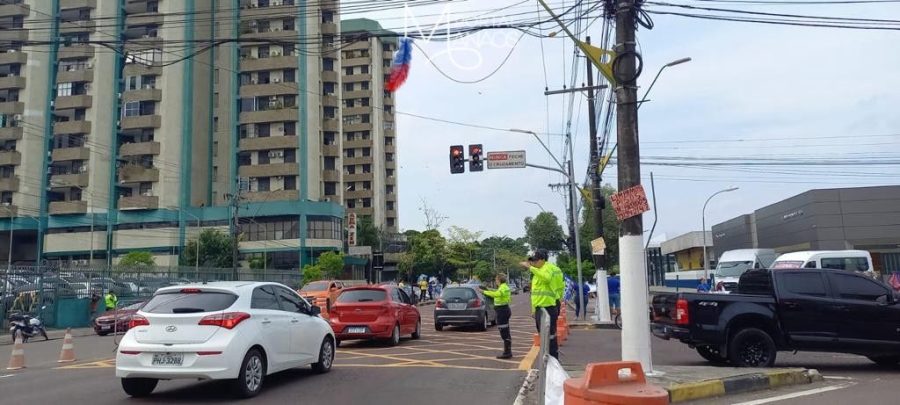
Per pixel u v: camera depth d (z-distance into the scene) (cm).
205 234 6228
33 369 1343
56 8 6694
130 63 6725
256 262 6094
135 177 6662
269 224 6488
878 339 1190
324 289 2700
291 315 1051
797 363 1313
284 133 6606
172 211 6650
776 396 933
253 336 929
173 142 6731
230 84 6731
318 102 6694
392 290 1734
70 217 6762
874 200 3453
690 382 928
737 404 875
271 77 6662
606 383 424
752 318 1191
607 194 5166
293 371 1159
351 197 8769
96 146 6762
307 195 6506
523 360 1303
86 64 6844
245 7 6462
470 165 2331
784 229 3941
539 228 7312
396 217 9362
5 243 7231
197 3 6475
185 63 6788
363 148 8844
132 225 6706
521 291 9088
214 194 6925
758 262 2862
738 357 1168
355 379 1073
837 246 3441
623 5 1020
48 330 2617
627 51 1007
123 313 2467
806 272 1219
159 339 893
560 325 1773
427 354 1432
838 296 1204
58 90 6906
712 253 5603
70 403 904
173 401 902
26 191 6844
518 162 2508
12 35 6562
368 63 8962
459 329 2203
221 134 6944
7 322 2417
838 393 954
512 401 886
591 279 4725
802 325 1189
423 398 908
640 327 974
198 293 943
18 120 6838
